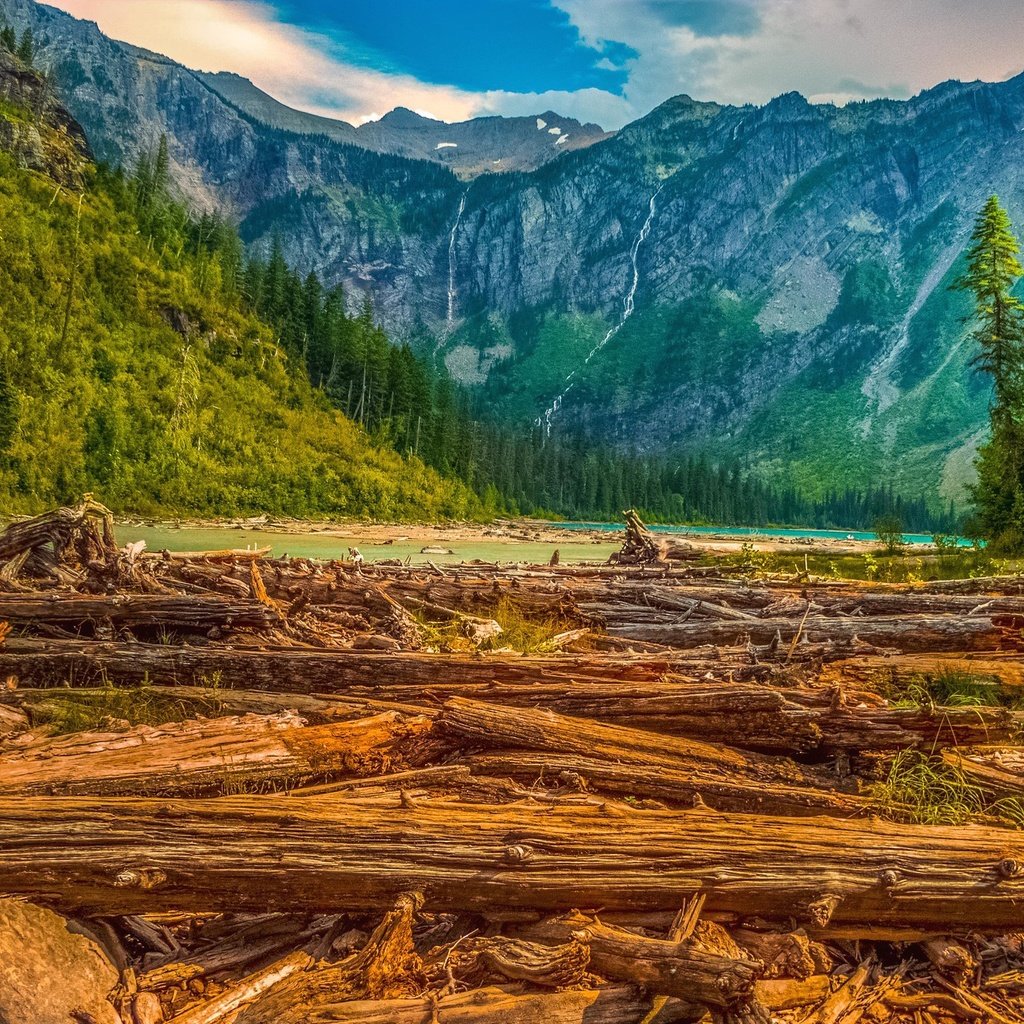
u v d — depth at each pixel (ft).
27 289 247.50
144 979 11.94
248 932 13.26
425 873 12.80
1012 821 16.55
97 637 27.35
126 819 13.25
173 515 203.82
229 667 23.02
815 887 12.94
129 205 359.46
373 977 11.71
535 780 17.60
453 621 37.91
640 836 13.60
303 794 16.03
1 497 168.66
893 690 24.93
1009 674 25.31
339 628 35.01
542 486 514.68
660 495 596.70
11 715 20.71
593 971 12.20
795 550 92.68
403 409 345.92
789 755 19.34
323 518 244.83
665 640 35.70
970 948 13.61
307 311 361.51
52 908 12.73
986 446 116.06
